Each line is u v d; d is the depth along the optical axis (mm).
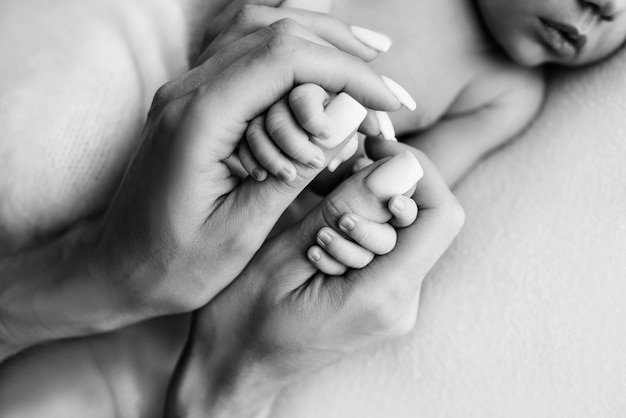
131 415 415
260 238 355
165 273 359
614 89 452
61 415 403
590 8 395
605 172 445
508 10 413
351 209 356
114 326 396
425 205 374
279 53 328
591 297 432
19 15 419
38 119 407
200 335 390
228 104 327
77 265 383
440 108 452
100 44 415
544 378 427
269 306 373
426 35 436
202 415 400
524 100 453
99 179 412
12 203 409
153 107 359
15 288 400
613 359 424
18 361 413
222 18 417
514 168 456
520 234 445
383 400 433
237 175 348
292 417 431
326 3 416
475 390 429
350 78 333
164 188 338
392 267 366
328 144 329
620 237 436
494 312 437
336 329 371
